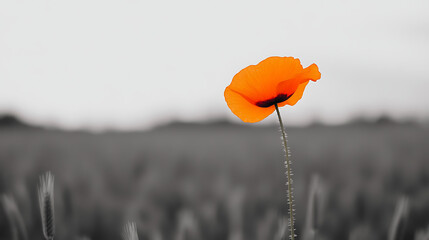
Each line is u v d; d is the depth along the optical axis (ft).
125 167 7.46
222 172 6.73
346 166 7.14
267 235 3.15
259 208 4.46
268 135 22.43
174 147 12.94
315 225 2.56
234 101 2.41
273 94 2.36
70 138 19.19
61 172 6.30
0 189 5.13
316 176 2.60
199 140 17.92
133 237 2.17
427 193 4.80
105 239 4.07
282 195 5.03
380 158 7.52
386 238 3.60
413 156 7.40
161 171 6.75
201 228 3.51
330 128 23.99
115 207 4.58
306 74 2.30
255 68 2.37
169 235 3.53
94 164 7.30
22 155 9.60
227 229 3.54
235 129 33.78
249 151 10.87
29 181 5.61
